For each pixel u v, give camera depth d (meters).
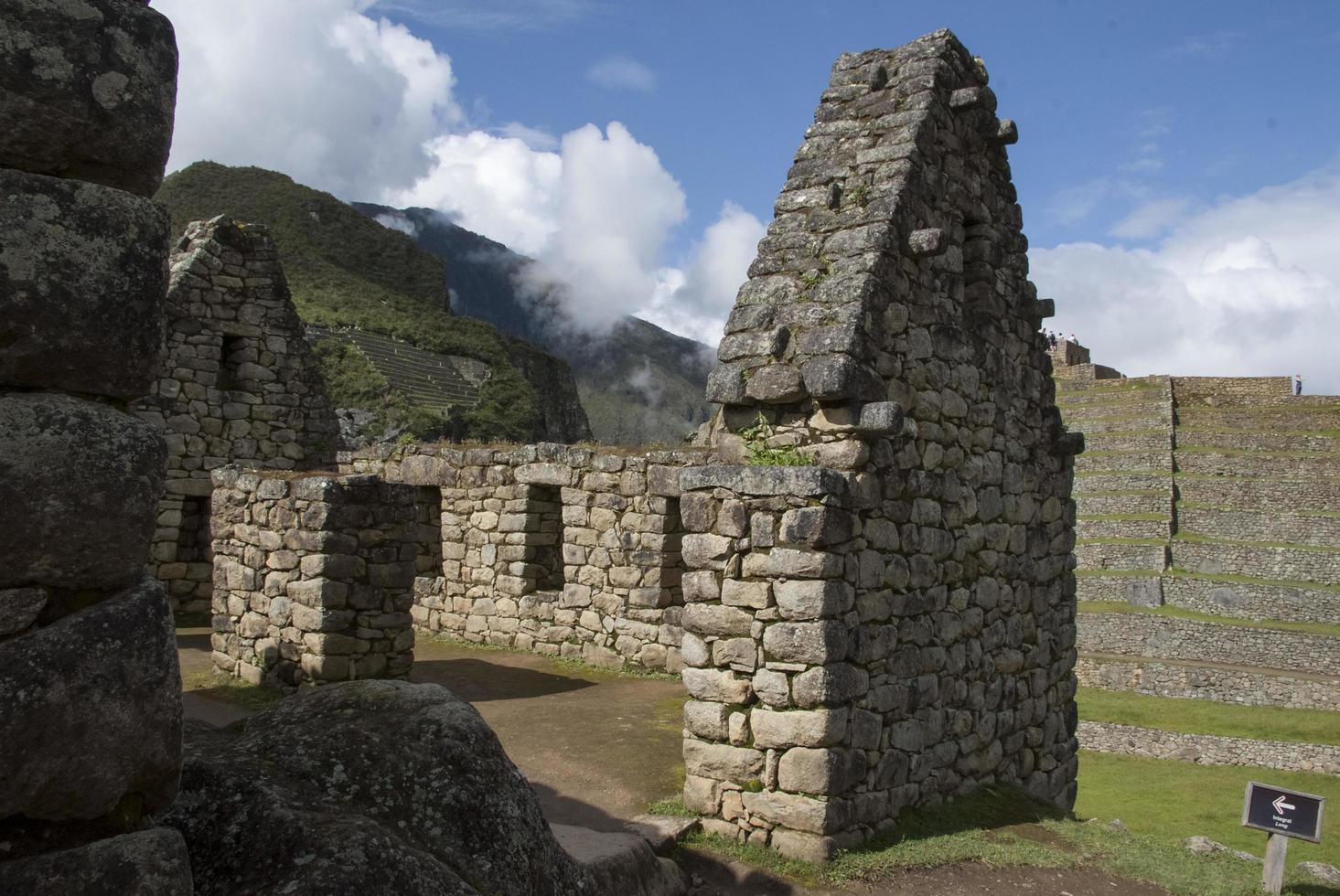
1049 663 10.71
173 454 15.38
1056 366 68.38
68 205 2.56
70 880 2.42
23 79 2.51
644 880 5.95
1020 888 6.85
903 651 7.70
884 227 7.69
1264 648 37.44
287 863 3.18
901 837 7.30
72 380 2.57
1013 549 9.88
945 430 8.55
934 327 8.43
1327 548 44.00
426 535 15.75
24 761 2.38
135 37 2.73
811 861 6.59
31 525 2.45
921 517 8.05
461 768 3.96
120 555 2.61
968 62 9.40
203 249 16.00
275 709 4.41
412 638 10.21
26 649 2.40
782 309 7.68
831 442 7.25
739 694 6.95
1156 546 45.34
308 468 16.84
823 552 6.73
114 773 2.54
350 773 3.76
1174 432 55.72
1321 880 8.43
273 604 10.14
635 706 10.48
